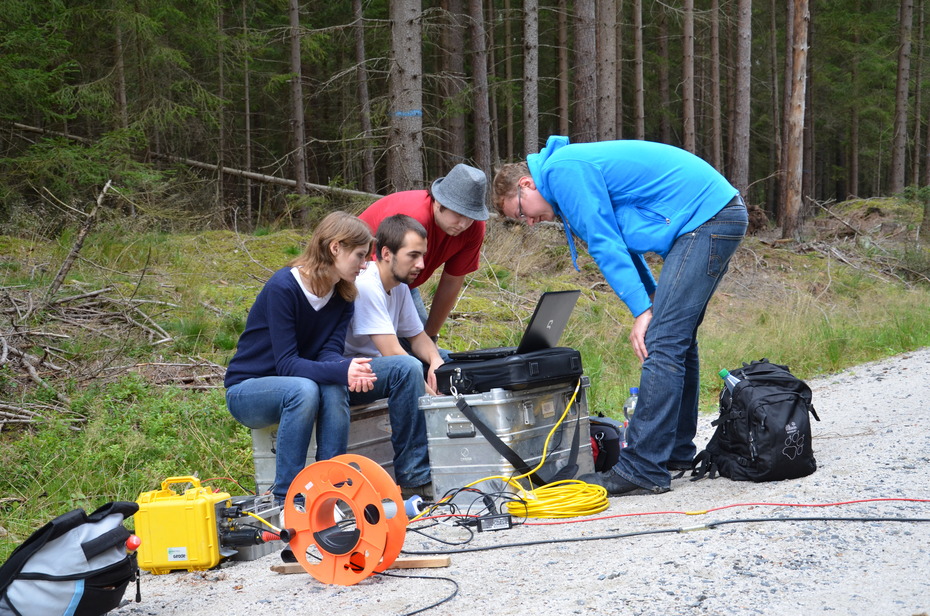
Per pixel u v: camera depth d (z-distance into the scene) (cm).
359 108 1894
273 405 380
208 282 880
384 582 300
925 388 638
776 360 846
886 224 1758
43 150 1047
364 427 427
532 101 1539
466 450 396
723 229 391
